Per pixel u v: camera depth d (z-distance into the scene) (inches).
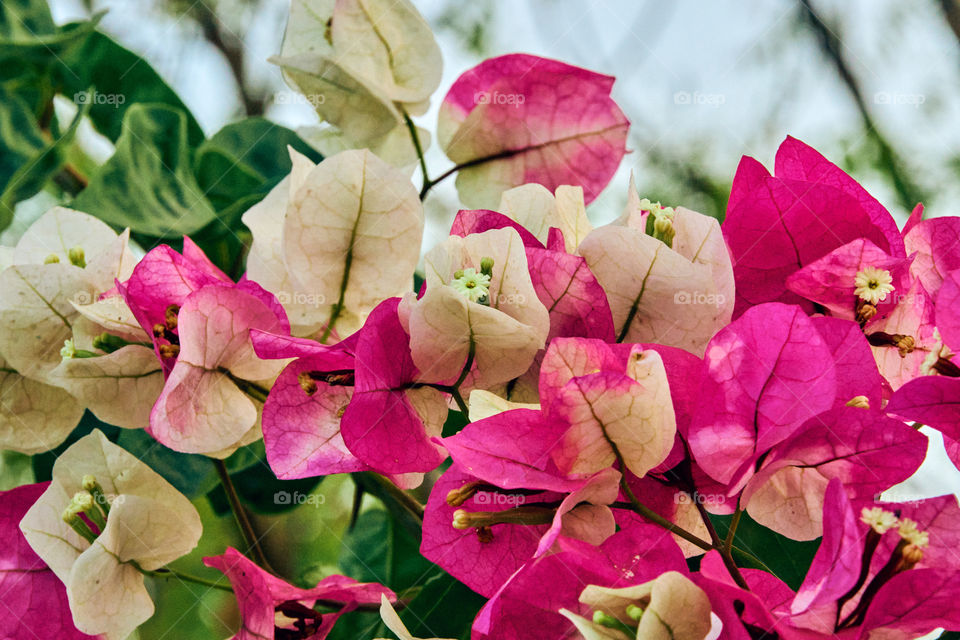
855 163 34.4
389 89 23.1
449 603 22.2
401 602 22.3
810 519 21.2
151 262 21.6
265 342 20.9
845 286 21.4
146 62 25.7
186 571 24.9
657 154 34.3
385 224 21.8
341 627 22.8
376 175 21.6
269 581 21.5
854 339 20.6
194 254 22.5
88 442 22.2
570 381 20.1
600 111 23.2
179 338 21.4
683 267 21.0
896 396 20.3
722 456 20.5
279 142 25.2
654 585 19.5
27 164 24.4
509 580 20.1
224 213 24.4
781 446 20.6
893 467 20.6
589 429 20.4
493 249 21.1
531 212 22.2
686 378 20.7
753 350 20.4
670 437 20.4
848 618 20.0
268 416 21.3
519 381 21.4
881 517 20.0
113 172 24.4
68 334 22.6
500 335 20.9
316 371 21.3
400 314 20.9
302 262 21.8
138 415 22.1
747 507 21.4
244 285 21.5
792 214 21.5
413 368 21.2
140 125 24.7
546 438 20.4
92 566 21.7
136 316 21.5
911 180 34.1
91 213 24.2
